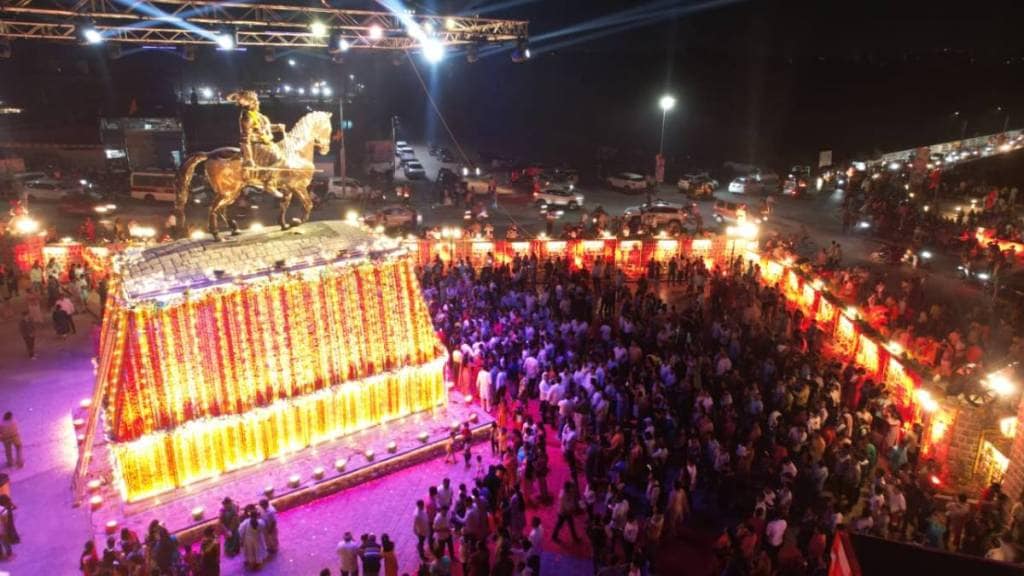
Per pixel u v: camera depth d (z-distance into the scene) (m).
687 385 19.64
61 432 19.42
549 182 55.44
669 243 35.50
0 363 23.50
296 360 17.59
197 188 48.78
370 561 13.66
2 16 20.94
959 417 18.08
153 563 13.64
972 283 34.69
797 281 30.72
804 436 17.50
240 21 22.19
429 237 34.16
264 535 14.94
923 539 15.10
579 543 15.95
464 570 14.13
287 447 17.98
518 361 22.14
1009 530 14.68
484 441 19.91
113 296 16.02
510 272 32.16
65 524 15.84
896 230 44.06
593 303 29.06
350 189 51.31
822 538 13.58
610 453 17.33
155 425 15.86
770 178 60.78
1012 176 59.78
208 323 16.34
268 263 17.36
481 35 26.64
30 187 47.50
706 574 15.07
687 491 15.95
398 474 18.34
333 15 23.86
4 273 29.05
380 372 18.92
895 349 22.78
